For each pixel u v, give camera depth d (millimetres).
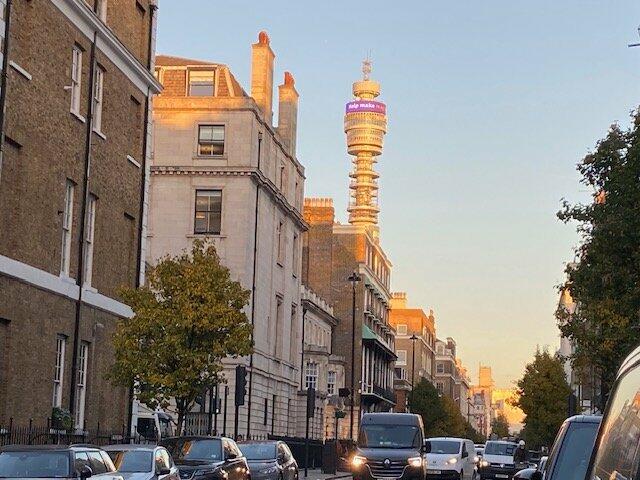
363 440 32875
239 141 57656
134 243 35250
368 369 102500
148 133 36281
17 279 25750
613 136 25734
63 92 28812
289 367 69188
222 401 55219
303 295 74500
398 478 31844
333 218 92125
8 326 25500
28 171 26578
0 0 24422
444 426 119000
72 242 29812
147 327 29781
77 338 29719
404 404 135500
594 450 5840
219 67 60375
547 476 13133
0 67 24500
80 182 30156
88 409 30969
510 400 98875
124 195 34219
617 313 26859
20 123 26062
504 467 48875
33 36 26750
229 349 30484
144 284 35844
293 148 69438
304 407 72500
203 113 57969
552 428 85312
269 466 29594
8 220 25875
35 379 26969
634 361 5215
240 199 57562
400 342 158250
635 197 25125
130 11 34938
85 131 30484
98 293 31625
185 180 57875
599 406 47406
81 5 29328
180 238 57562
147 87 36250
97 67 31922
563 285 29141
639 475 4543
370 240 103188
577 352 33375
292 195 69438
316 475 49594
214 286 30578
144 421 37938
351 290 97625
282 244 66812
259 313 59781
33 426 26781
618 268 25562
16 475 15469
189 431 46781
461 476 39125
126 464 19250
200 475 22891
